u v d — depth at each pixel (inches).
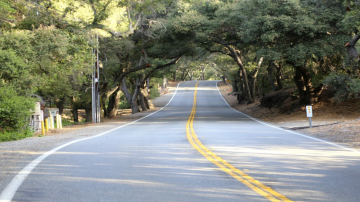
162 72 2183.8
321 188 257.8
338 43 1073.5
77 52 1003.9
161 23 1354.6
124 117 1646.2
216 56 2324.1
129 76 2028.8
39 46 890.7
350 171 316.2
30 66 908.0
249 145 505.0
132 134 732.7
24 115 819.4
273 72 2102.6
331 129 690.8
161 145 517.0
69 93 1366.9
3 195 244.4
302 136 629.3
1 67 831.1
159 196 239.9
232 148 474.3
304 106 1263.5
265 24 1055.6
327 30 1047.6
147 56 1662.2
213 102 2704.2
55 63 1004.6
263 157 396.2
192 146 499.8
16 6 997.2
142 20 1380.4
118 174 311.1
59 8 1028.5
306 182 276.4
